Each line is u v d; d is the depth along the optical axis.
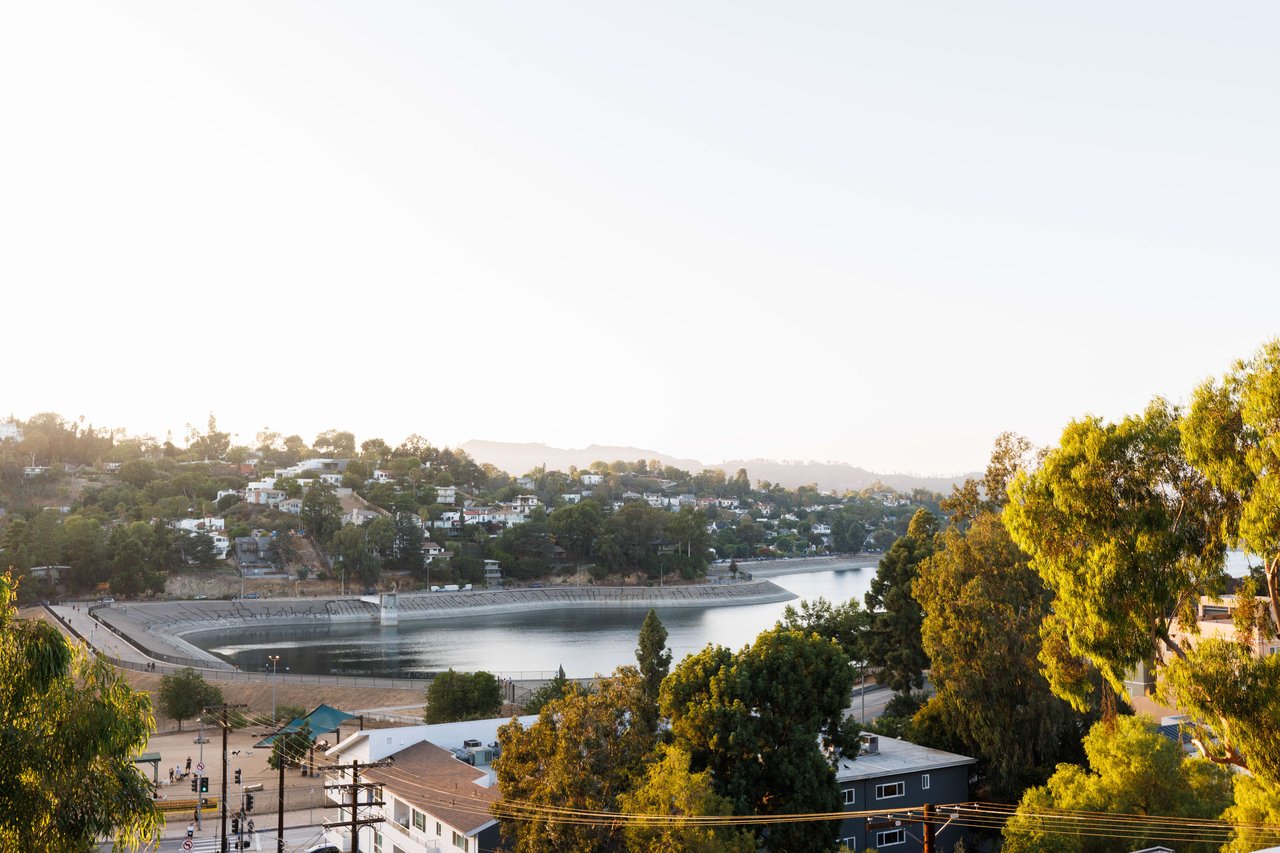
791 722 52.72
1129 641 36.22
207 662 168.62
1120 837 47.03
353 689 135.75
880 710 106.12
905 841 62.72
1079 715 68.25
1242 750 33.56
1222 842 44.88
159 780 90.06
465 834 54.69
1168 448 36.09
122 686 22.17
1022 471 40.22
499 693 109.62
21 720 20.25
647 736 49.12
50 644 20.48
